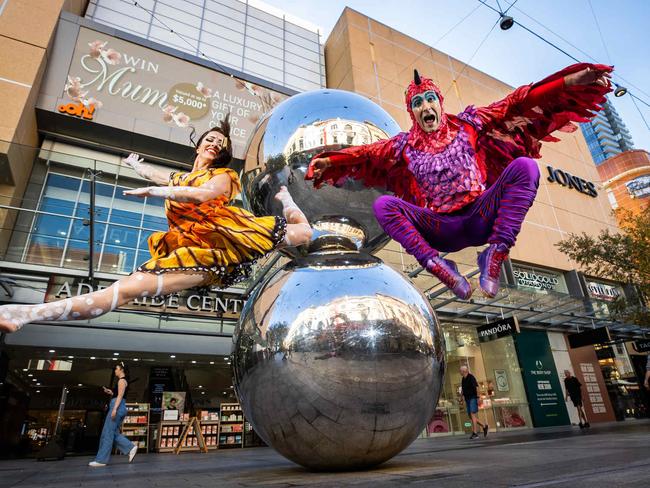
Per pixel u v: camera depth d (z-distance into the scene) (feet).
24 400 45.73
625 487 3.03
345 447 5.49
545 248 55.57
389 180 7.11
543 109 5.94
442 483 3.89
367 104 7.79
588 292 55.72
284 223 6.21
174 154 39.32
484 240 6.23
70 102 34.88
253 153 7.84
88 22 38.91
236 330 6.51
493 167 6.51
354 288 5.74
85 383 45.80
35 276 27.76
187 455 25.07
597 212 65.72
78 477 10.05
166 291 5.31
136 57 40.04
